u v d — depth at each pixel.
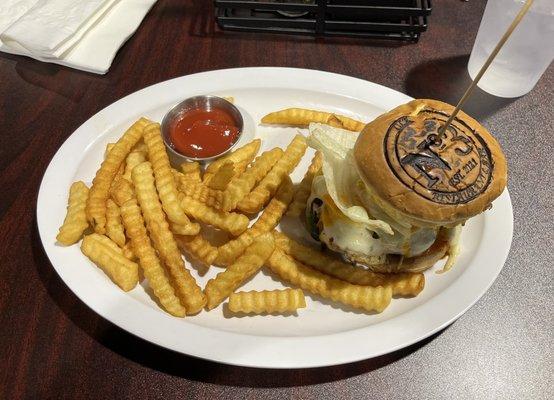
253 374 0.27
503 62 0.38
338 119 0.35
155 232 0.30
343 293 0.29
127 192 0.32
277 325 0.29
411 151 0.25
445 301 0.28
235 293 0.29
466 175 0.25
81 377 0.27
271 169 0.34
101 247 0.29
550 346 0.29
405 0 0.43
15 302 0.29
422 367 0.28
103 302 0.28
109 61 0.40
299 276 0.30
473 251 0.31
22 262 0.31
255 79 0.39
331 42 0.43
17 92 0.39
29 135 0.36
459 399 0.27
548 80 0.42
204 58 0.42
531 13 0.35
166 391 0.27
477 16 0.46
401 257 0.29
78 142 0.35
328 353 0.26
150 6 0.44
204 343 0.26
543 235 0.33
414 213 0.25
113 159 0.33
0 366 0.27
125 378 0.27
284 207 0.32
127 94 0.39
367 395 0.27
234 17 0.42
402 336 0.27
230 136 0.36
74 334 0.28
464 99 0.24
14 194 0.34
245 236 0.31
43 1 0.42
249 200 0.32
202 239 0.31
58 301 0.29
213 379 0.27
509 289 0.31
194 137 0.35
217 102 0.37
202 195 0.32
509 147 0.38
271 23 0.43
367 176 0.26
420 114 0.27
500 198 0.32
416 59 0.43
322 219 0.30
